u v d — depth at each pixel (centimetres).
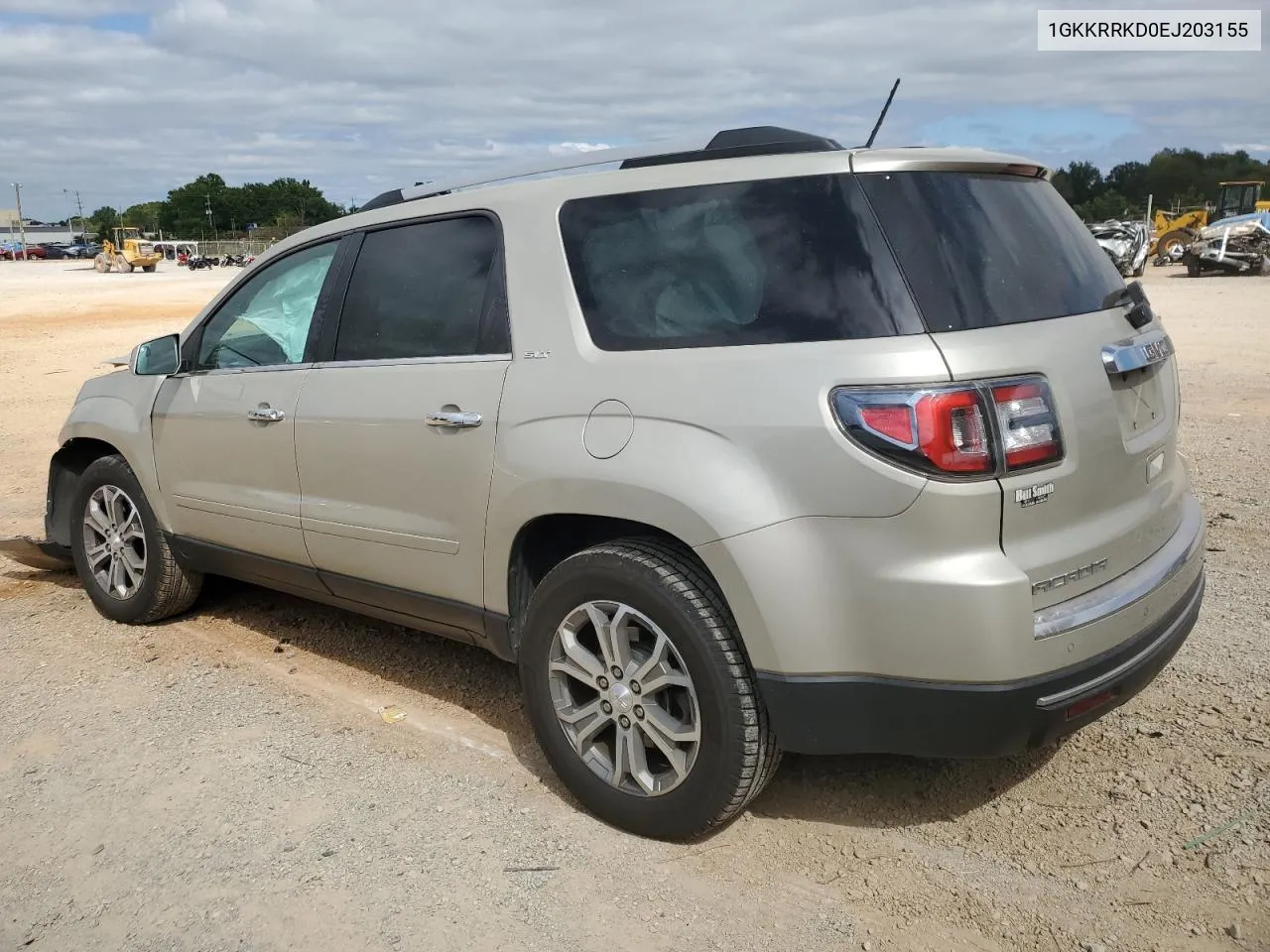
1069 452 275
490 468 337
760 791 312
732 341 292
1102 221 2958
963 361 263
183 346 469
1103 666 276
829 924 276
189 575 498
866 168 288
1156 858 296
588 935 275
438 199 378
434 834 323
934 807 327
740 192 303
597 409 310
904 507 262
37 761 375
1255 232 2961
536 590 330
